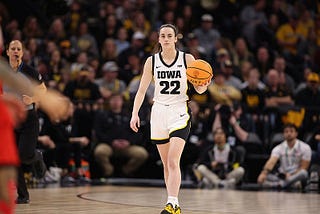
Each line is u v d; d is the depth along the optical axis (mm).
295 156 20234
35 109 12422
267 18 30297
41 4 28062
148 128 22859
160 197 15438
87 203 13375
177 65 10594
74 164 21703
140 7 29547
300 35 29406
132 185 20422
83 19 27969
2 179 5211
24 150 12344
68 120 21766
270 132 22594
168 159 10344
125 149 22812
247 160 22000
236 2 30844
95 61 25328
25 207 12297
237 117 22031
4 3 27859
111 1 29734
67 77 24078
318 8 31141
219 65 25266
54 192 16719
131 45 26438
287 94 23672
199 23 29969
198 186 20734
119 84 24484
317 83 23922
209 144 21828
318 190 19438
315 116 22516
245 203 14016
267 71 27203
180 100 10586
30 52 23984
